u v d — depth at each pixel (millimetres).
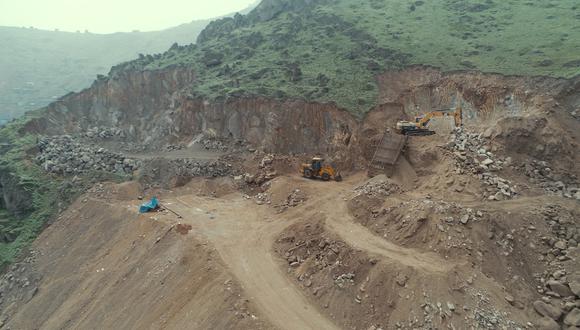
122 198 35875
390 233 26141
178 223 29594
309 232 27312
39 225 35000
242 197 35938
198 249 26109
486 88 36469
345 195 31750
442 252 23672
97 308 25812
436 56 44156
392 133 36188
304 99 40844
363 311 21438
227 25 70750
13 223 36188
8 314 29031
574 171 29344
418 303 20844
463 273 22031
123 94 53906
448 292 21062
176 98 50188
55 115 51781
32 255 32656
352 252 24344
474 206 26531
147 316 23328
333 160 38406
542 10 51781
